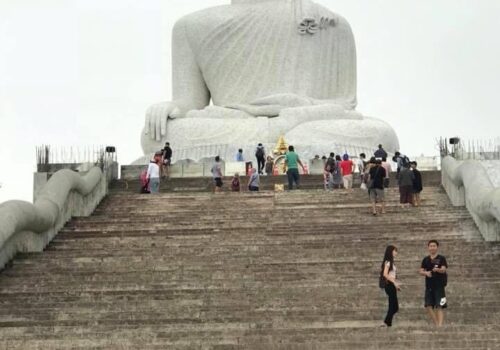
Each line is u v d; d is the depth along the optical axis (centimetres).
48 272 2131
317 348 1554
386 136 4269
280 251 2247
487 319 1766
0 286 2041
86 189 2781
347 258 2173
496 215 2180
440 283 1723
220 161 3581
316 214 2622
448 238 2322
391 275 1716
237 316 1825
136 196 2919
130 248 2312
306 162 4044
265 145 4200
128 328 1766
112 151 3488
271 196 2848
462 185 2731
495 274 2030
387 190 2958
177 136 4306
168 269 2131
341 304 1878
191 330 1714
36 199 2581
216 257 2206
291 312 1820
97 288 2023
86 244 2417
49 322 1819
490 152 3350
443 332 1620
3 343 1631
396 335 1602
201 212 2689
